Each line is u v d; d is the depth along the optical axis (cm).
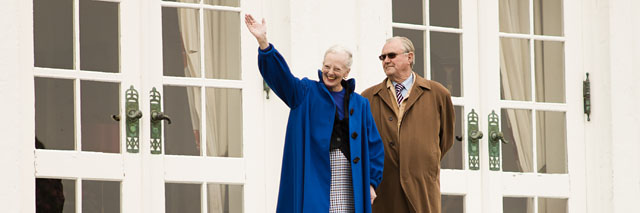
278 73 830
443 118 954
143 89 986
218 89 1017
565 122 1150
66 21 966
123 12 984
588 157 1153
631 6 1159
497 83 1121
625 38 1155
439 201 938
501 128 1125
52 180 948
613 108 1145
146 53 990
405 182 926
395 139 935
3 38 930
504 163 1124
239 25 1028
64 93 960
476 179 1105
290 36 1027
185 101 1005
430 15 1100
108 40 980
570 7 1163
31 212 933
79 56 966
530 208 1131
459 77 1109
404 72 949
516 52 1139
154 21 996
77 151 956
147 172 979
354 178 845
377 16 1069
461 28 1112
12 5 936
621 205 1141
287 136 855
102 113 972
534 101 1139
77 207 952
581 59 1161
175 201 992
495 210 1109
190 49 1009
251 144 1020
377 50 1065
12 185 923
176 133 1000
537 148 1139
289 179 852
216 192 1007
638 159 1150
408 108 941
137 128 979
